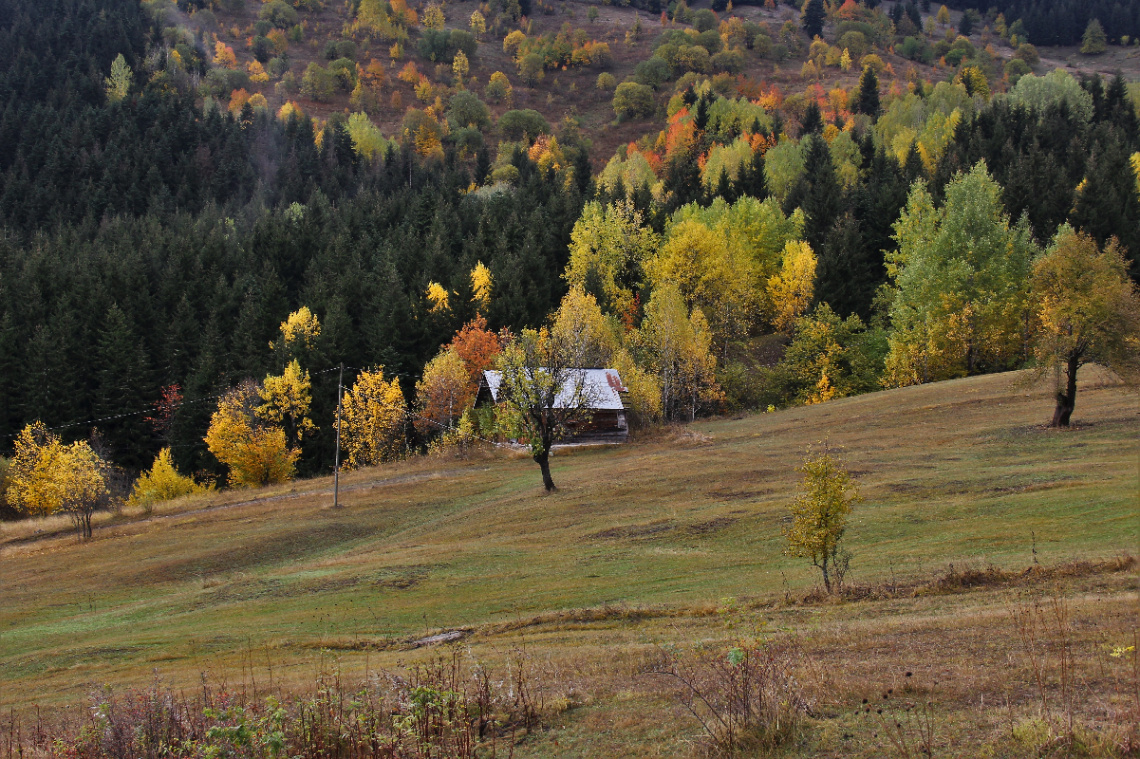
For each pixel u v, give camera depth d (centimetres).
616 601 2536
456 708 1236
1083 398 5125
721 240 9581
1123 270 4369
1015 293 7225
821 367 8294
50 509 6744
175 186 18112
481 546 3694
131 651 2641
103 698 1973
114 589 3950
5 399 8781
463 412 7744
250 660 2148
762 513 3522
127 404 8988
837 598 2162
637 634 2034
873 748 1031
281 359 9000
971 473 3631
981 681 1226
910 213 9088
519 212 13750
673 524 3562
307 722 1220
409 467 6681
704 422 7344
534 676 1608
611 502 4266
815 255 10369
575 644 1994
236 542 4612
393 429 7794
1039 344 4409
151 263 12212
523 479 5556
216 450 7319
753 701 1202
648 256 10531
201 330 10506
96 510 6638
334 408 8600
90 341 9788
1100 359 4247
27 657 2742
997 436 4438
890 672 1330
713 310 9431
